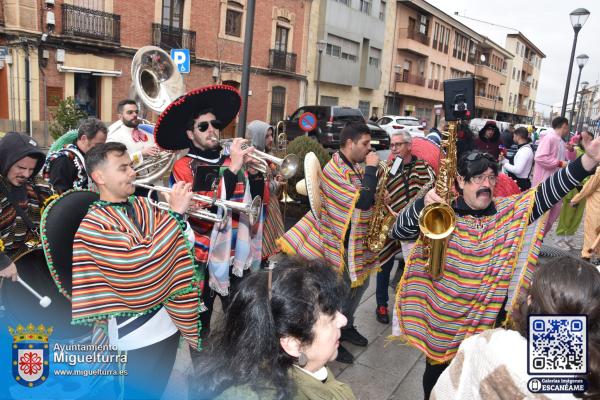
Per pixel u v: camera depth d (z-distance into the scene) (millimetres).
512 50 54531
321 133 15992
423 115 37469
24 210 2926
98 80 15453
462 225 2389
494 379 1243
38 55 13547
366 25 27922
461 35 40094
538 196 2354
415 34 32969
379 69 30312
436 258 2334
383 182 3395
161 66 4660
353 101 28797
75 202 2314
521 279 2342
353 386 3076
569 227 6648
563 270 1266
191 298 2262
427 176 3795
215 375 1223
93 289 1991
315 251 3277
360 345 3596
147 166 3406
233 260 3072
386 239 3469
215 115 3041
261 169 3135
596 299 1209
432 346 2479
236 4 19250
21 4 12953
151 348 2213
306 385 1213
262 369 1179
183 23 17438
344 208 3205
